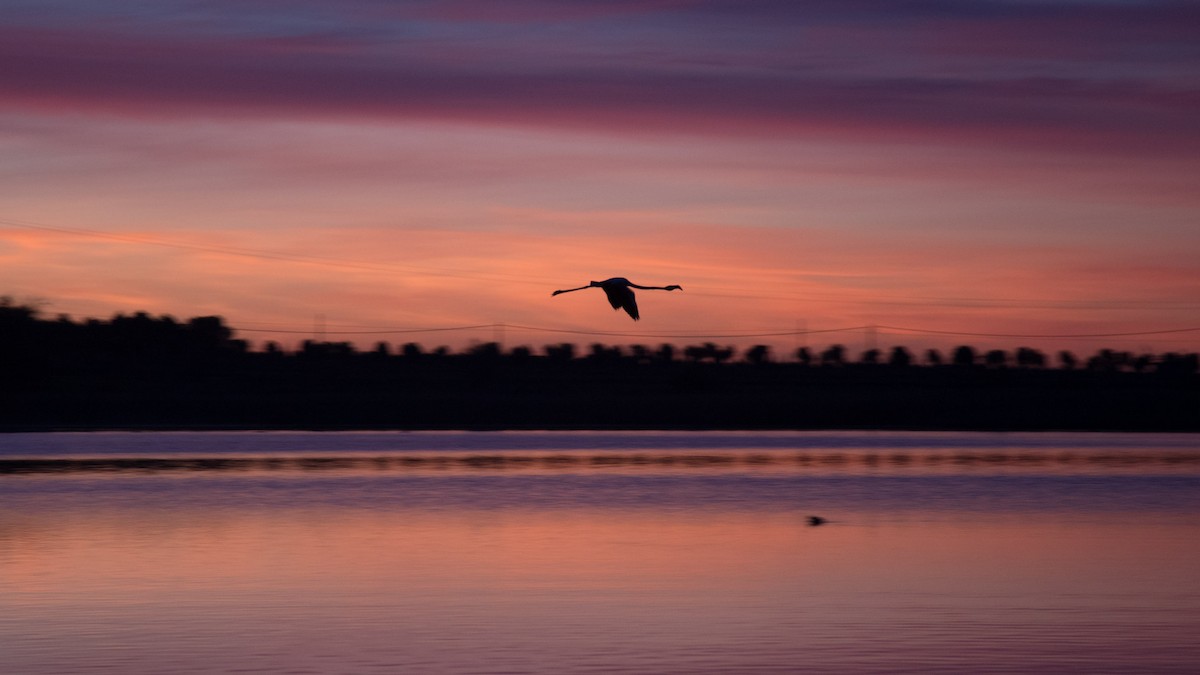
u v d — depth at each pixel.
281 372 180.25
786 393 180.12
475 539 46.84
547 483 73.31
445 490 68.12
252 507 58.38
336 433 141.25
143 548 44.00
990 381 189.00
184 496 63.62
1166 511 58.34
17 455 97.19
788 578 38.12
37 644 28.81
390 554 42.84
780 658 27.92
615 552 43.56
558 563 40.94
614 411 171.00
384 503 60.50
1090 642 29.52
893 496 65.88
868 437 140.12
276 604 33.56
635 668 27.12
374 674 26.42
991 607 33.59
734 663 27.47
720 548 44.72
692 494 66.44
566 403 171.38
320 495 64.69
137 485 70.25
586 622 31.50
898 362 193.62
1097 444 124.31
